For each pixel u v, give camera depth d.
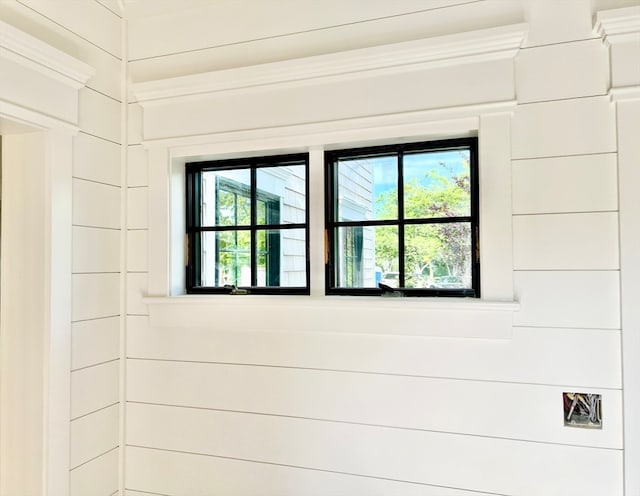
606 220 1.15
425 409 1.28
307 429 1.38
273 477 1.41
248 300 1.41
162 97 1.52
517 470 1.20
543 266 1.19
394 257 1.41
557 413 1.17
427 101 1.27
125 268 1.57
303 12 1.40
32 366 1.26
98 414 1.45
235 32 1.47
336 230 1.47
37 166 1.27
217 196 1.61
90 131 1.43
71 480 1.33
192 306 1.48
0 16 1.13
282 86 1.40
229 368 1.46
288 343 1.40
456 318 1.23
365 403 1.33
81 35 1.39
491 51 1.21
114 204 1.53
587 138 1.17
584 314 1.16
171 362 1.52
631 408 1.11
